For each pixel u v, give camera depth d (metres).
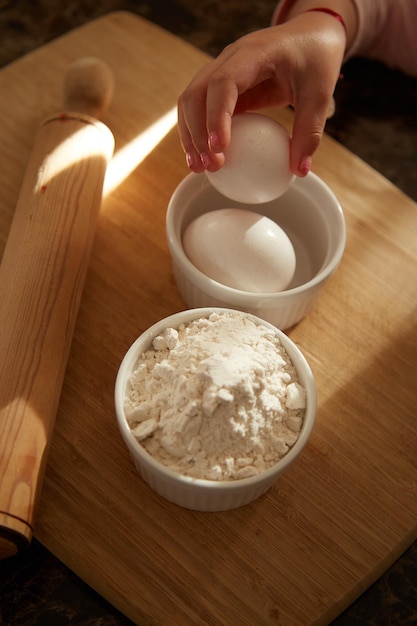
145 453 0.37
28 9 0.63
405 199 0.50
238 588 0.38
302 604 0.38
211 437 0.37
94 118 0.49
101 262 0.47
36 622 0.39
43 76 0.54
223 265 0.41
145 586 0.38
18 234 0.44
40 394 0.40
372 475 0.41
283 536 0.40
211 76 0.42
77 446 0.41
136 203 0.49
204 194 0.46
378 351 0.45
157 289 0.46
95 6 0.64
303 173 0.41
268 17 0.64
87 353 0.44
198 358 0.38
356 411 0.43
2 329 0.41
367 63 0.60
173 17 0.63
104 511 0.40
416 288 0.47
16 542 0.37
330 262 0.43
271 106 0.48
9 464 0.38
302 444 0.38
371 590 0.41
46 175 0.46
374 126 0.57
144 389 0.39
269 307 0.42
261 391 0.38
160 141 0.51
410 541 0.40
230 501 0.38
